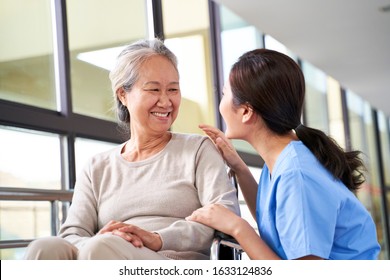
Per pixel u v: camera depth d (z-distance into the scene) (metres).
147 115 1.82
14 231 3.08
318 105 8.38
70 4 3.62
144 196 1.79
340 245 1.58
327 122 8.67
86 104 3.64
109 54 3.93
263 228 1.67
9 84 3.12
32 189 2.44
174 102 1.85
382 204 10.98
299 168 1.56
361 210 1.60
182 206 1.76
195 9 5.29
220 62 5.54
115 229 1.54
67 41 3.49
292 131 1.76
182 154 1.83
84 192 1.89
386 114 11.45
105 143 3.73
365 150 10.62
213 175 1.77
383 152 11.67
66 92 3.41
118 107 1.97
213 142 1.93
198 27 5.30
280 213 1.56
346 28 5.88
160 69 1.82
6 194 2.30
